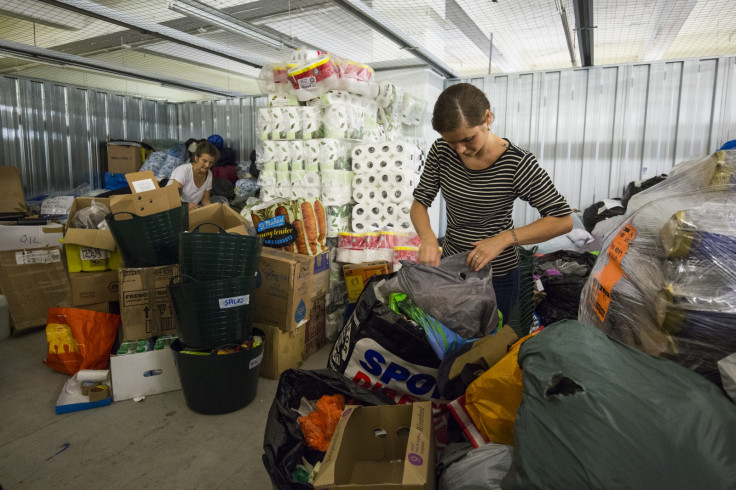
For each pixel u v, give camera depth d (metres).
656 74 3.71
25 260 3.19
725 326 0.88
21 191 3.91
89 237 2.70
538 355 0.94
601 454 0.77
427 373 1.51
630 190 3.70
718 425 0.75
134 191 2.47
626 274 1.09
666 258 0.99
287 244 2.78
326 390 1.53
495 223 1.76
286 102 3.17
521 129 4.15
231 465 1.86
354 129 3.16
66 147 5.08
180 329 2.20
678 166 1.31
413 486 0.96
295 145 3.13
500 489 0.98
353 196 3.18
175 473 1.81
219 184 4.68
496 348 1.26
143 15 3.55
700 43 4.82
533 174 1.58
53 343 2.59
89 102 5.25
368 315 1.57
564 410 0.83
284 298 2.54
